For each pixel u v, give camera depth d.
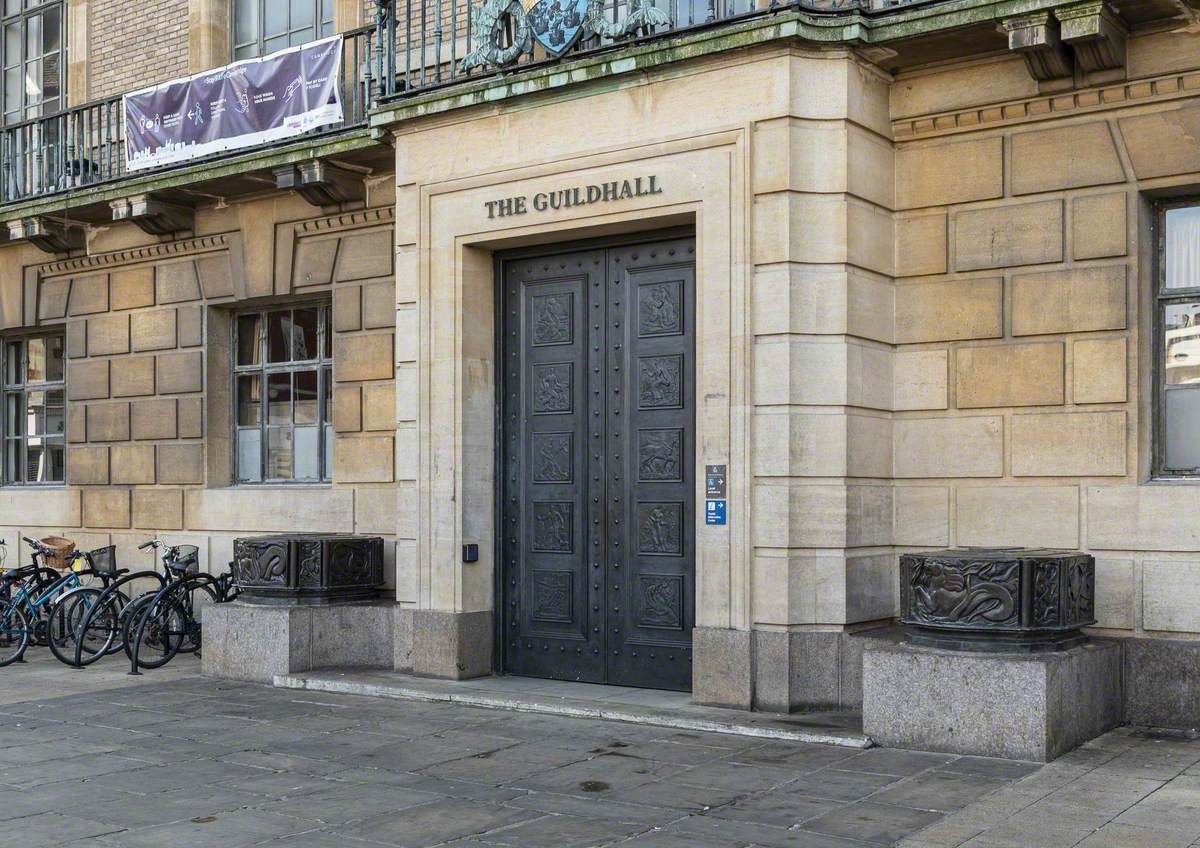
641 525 10.30
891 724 8.20
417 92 10.98
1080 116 8.99
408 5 11.23
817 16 9.19
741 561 9.24
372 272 12.40
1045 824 6.46
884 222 9.56
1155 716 8.59
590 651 10.55
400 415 11.18
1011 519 9.14
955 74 9.38
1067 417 8.97
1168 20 8.60
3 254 15.70
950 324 9.42
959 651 8.06
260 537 11.79
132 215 13.45
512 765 7.98
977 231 9.34
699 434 9.48
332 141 11.81
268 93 12.43
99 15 15.43
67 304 15.16
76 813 7.01
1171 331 8.95
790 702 9.04
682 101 9.65
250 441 13.84
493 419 11.07
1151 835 6.25
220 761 8.22
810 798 7.07
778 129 9.21
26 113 16.25
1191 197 8.88
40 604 12.98
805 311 9.16
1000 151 9.27
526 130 10.46
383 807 7.07
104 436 14.72
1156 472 8.92
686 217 9.79
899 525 9.56
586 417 10.64
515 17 10.48
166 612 12.56
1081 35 8.39
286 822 6.80
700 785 7.40
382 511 12.23
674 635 10.12
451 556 10.80
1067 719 7.93
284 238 13.06
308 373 13.41
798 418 9.13
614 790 7.34
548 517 10.81
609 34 9.91
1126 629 8.72
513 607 10.98
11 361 16.17
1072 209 9.01
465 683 10.61
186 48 14.50
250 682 11.27
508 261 11.09
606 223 10.05
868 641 8.52
